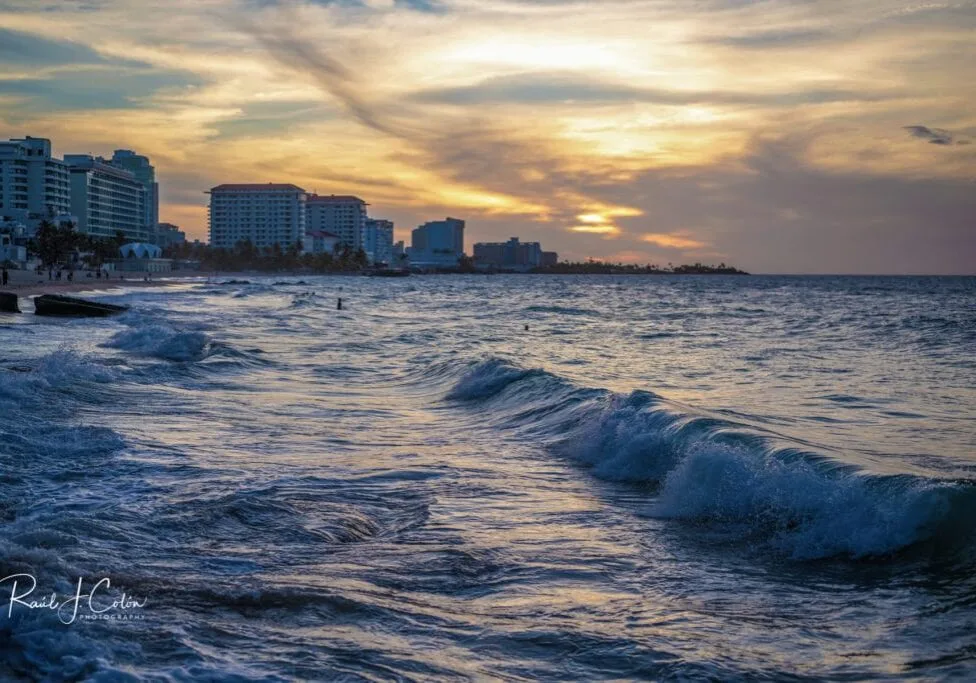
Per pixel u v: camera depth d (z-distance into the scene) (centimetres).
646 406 1452
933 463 1227
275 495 1037
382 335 4269
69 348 2841
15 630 567
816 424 1633
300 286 16412
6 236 18500
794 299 10638
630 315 6894
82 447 1276
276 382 2280
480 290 15475
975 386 2292
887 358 3134
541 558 821
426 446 1422
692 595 718
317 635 598
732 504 981
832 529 858
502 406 1831
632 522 961
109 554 768
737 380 2447
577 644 603
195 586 680
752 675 551
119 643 555
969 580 723
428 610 668
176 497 1003
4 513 912
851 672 555
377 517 975
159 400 1827
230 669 527
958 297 11056
